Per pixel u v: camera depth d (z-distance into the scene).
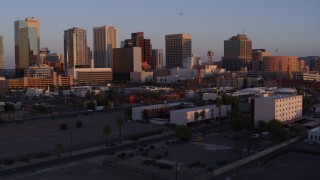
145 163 170.62
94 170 162.12
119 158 180.50
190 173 155.62
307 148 198.25
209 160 176.62
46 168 165.38
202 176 147.88
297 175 153.38
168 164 168.12
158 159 178.75
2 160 177.38
